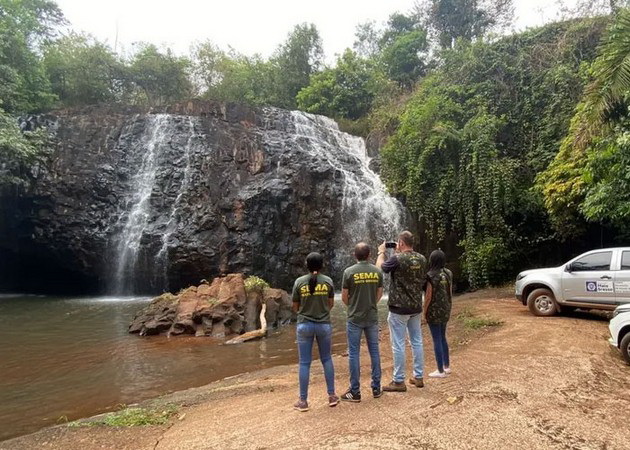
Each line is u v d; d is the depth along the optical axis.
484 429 4.36
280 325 12.45
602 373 6.20
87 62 27.23
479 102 19.17
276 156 21.23
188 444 4.38
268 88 34.12
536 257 18.12
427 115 18.66
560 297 10.33
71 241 19.39
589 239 17.27
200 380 7.61
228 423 4.92
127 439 4.64
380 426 4.49
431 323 6.12
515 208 17.17
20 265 21.50
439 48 33.47
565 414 4.73
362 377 6.63
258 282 13.18
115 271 19.67
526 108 18.38
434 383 5.84
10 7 23.33
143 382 7.50
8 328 12.06
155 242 18.94
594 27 17.78
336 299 17.09
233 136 21.92
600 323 9.57
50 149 19.88
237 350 9.66
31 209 19.59
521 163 17.77
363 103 30.19
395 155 19.50
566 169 13.84
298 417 4.87
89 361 8.80
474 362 6.88
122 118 21.95
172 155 20.83
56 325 12.47
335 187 20.72
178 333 11.11
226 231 19.27
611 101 9.16
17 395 6.89
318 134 25.45
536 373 6.20
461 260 18.30
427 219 18.03
